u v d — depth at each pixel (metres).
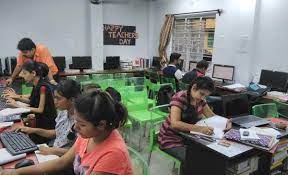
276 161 2.23
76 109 0.96
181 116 2.18
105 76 5.87
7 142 1.64
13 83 3.48
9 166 1.40
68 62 6.66
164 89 3.69
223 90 4.48
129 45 7.44
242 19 4.90
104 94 1.01
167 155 2.30
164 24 6.87
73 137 1.68
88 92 1.02
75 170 1.17
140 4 7.39
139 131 3.66
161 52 6.96
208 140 1.90
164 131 2.33
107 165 0.99
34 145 1.62
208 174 1.94
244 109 2.58
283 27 4.36
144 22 7.55
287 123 2.33
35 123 2.32
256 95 3.80
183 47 6.54
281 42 4.41
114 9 7.02
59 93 1.63
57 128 1.86
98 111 0.94
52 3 6.21
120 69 6.98
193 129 2.03
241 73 5.00
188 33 6.34
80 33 6.70
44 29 6.23
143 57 7.61
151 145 2.47
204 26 5.88
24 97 2.89
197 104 2.24
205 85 2.06
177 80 4.94
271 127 2.24
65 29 6.48
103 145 1.04
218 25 5.42
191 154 2.07
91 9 6.54
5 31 5.81
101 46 6.80
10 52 5.94
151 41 7.54
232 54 5.16
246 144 1.84
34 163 1.42
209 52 5.82
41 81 2.44
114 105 1.01
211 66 5.67
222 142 1.88
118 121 1.04
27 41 2.95
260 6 4.66
